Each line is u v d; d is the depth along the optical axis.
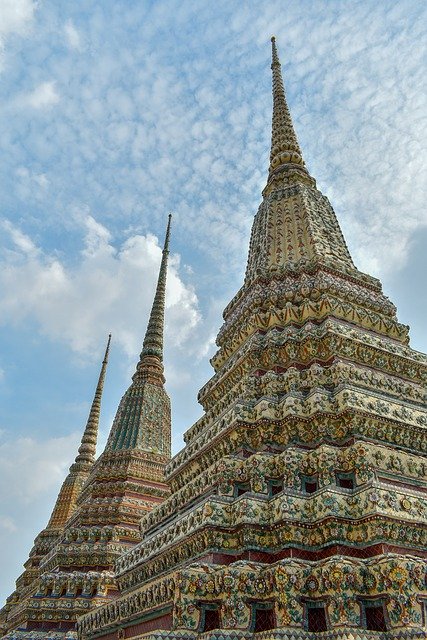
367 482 11.01
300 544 10.54
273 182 25.25
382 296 18.81
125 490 28.67
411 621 8.55
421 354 16.34
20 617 23.52
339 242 21.30
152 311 42.34
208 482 13.25
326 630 9.05
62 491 47.34
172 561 12.21
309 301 16.53
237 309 19.66
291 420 13.10
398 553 9.98
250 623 9.28
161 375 37.75
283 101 30.23
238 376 16.45
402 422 13.10
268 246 20.38
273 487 12.06
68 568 23.83
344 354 14.86
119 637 12.67
